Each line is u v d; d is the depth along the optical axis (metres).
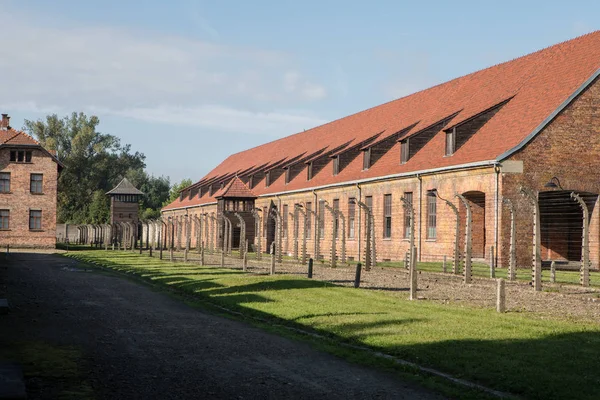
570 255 34.75
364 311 16.45
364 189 44.84
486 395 8.69
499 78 41.00
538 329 13.48
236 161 85.75
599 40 34.41
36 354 11.05
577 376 9.51
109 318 15.51
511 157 31.66
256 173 66.00
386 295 20.64
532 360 10.52
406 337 12.52
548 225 34.75
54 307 17.39
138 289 23.03
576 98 32.41
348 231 47.03
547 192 32.69
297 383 9.35
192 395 8.62
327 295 20.22
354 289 22.28
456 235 28.22
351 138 54.38
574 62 34.75
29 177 61.66
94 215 86.06
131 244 60.91
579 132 32.44
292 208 56.28
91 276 28.61
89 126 122.38
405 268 32.06
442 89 47.38
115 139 126.75
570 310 17.28
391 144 45.28
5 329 13.59
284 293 20.77
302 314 15.93
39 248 61.56
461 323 14.30
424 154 39.53
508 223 31.67
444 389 8.99
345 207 47.41
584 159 32.50
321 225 51.31
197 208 78.25
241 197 63.72
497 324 14.16
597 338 12.53
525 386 9.02
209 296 20.30
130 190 88.81
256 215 44.88
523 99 35.78
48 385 9.01
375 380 9.55
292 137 71.88
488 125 36.12
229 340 12.70
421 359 10.72
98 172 122.00
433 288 23.11
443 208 36.16
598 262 32.62
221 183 72.69
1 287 22.58
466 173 34.16
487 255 32.41
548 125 32.09
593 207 32.91
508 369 9.94
